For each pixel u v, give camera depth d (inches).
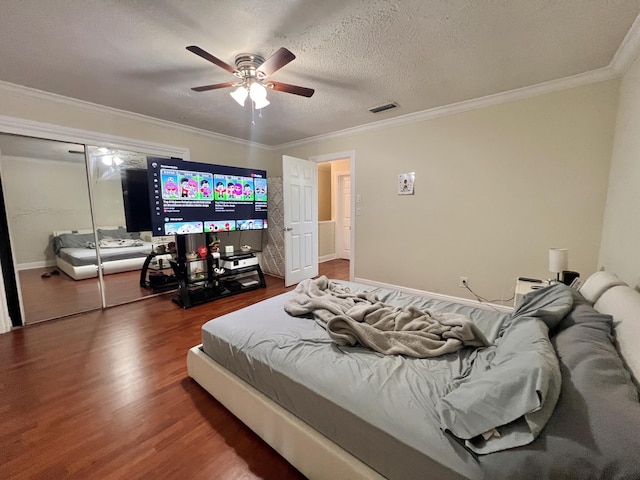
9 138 104.1
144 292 147.8
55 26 65.2
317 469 44.4
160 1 57.4
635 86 74.2
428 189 130.7
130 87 100.0
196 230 135.6
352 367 48.1
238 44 73.4
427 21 64.4
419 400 39.8
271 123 144.4
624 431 25.0
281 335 61.1
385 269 150.4
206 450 52.7
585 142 94.0
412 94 107.1
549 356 34.6
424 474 33.0
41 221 116.9
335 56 79.6
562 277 84.3
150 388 70.6
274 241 189.9
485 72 89.7
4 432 56.3
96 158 125.3
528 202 106.4
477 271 121.0
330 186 252.5
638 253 66.7
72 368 79.0
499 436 30.6
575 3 58.8
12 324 105.0
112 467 48.9
